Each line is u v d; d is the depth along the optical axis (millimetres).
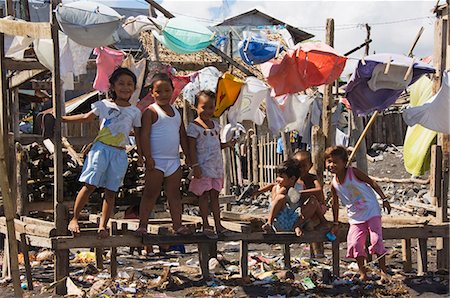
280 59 6969
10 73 10164
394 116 23016
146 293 6133
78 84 10344
